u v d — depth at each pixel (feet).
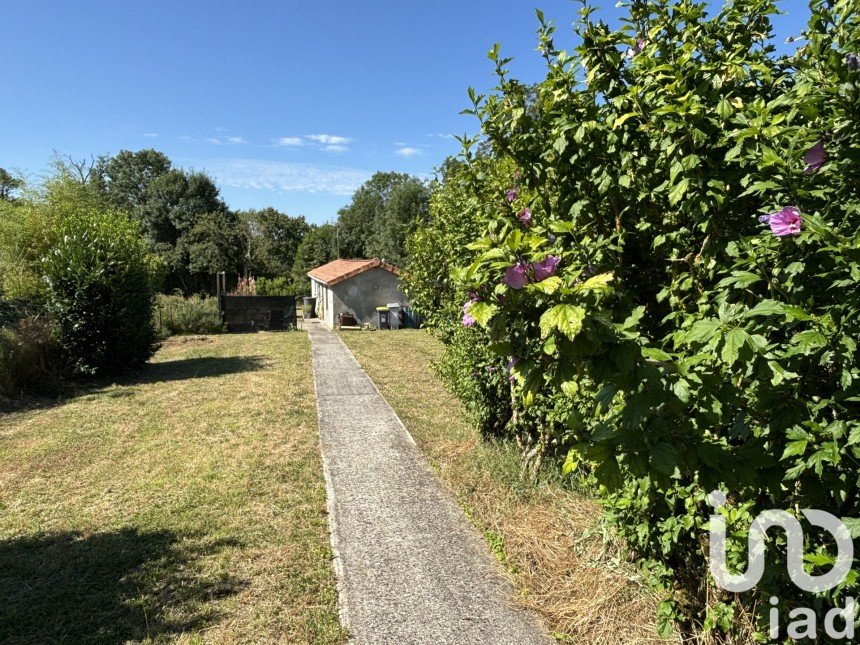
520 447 17.22
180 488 16.62
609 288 4.69
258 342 54.95
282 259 157.28
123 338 34.94
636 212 8.27
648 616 9.31
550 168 9.02
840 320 4.84
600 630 9.37
